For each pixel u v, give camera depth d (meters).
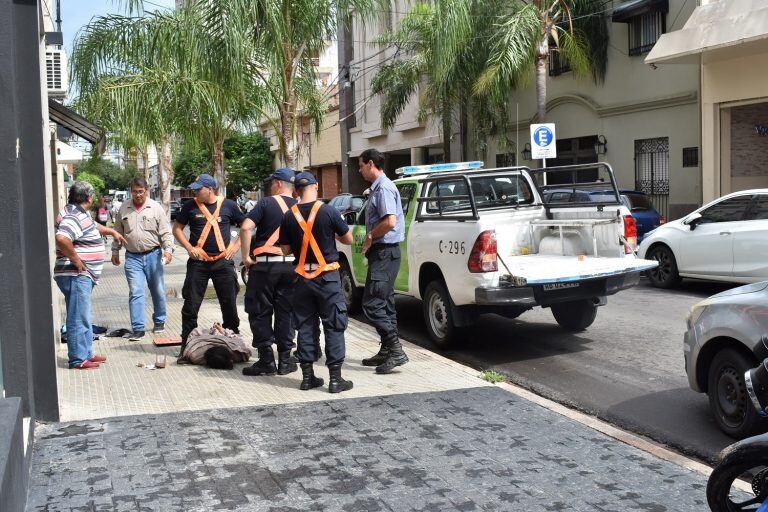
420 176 10.10
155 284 9.95
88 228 7.87
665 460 5.17
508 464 5.08
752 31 15.91
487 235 8.30
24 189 5.64
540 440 5.57
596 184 9.32
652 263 8.86
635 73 21.19
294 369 7.75
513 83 23.92
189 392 6.91
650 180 21.22
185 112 13.82
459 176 8.70
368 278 7.75
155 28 13.47
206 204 8.55
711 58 18.11
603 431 5.77
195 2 11.80
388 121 25.61
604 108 22.09
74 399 6.65
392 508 4.38
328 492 4.60
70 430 5.73
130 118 13.64
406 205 9.88
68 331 7.83
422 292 9.64
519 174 9.98
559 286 8.32
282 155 13.41
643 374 7.84
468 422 5.98
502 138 23.56
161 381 7.34
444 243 8.88
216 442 5.48
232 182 43.06
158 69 13.63
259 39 12.26
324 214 6.87
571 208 9.64
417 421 6.01
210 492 4.59
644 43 20.77
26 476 4.52
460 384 7.21
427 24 22.95
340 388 6.92
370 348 9.02
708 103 18.86
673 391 7.21
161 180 34.81
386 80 25.00
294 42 12.98
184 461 5.10
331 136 38.94
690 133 19.72
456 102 23.66
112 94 13.48
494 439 5.58
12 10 5.47
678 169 20.17
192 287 8.45
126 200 9.92
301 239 6.88
